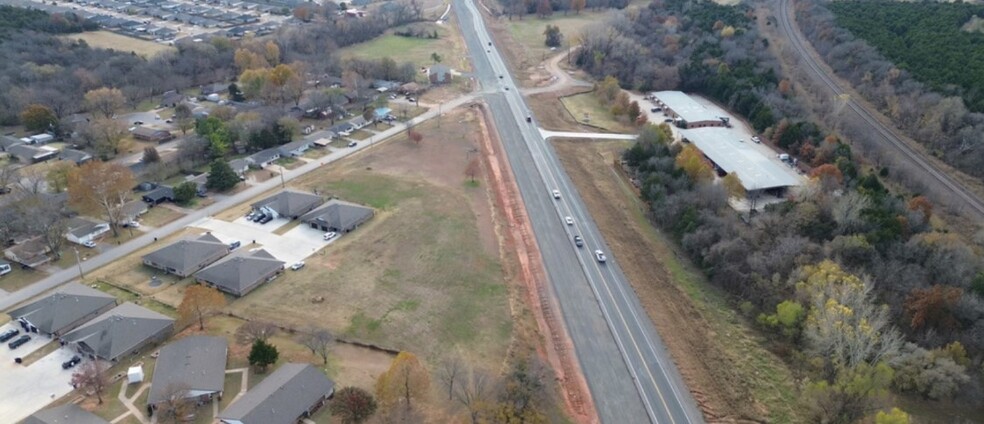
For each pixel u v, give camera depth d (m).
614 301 118.31
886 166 163.50
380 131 198.12
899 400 96.31
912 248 118.62
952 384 94.38
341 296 113.44
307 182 161.00
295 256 126.88
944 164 168.62
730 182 149.25
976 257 118.88
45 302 105.56
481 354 100.75
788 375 101.81
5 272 121.00
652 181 152.12
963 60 198.62
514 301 115.81
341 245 130.88
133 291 114.44
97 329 98.88
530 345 104.88
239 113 196.38
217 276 115.25
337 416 83.19
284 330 103.25
